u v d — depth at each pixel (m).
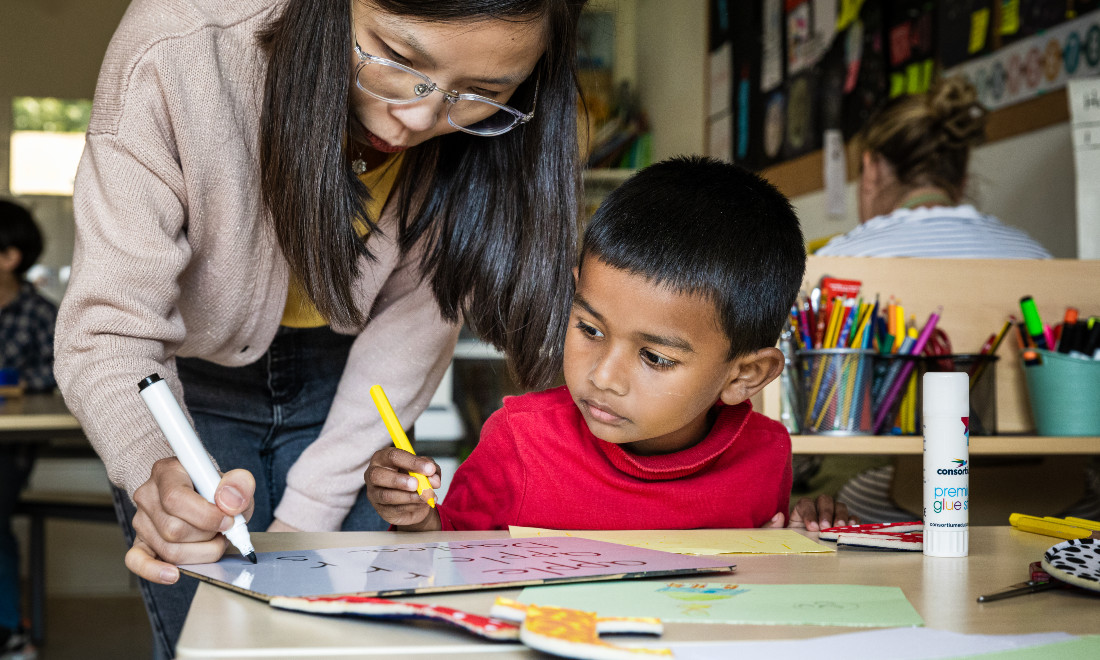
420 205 1.12
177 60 0.94
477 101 0.93
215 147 0.97
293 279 1.13
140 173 0.94
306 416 1.35
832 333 1.59
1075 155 1.84
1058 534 0.86
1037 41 2.36
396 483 0.91
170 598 1.15
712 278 0.90
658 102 4.95
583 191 1.12
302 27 0.91
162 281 0.93
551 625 0.47
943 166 2.19
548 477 1.05
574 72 1.07
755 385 1.01
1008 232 1.88
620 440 0.97
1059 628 0.53
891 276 1.72
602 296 0.92
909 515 1.81
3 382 3.03
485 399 3.11
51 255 5.20
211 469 0.70
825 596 0.59
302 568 0.64
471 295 1.14
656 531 0.88
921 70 2.86
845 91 3.25
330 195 0.94
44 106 5.25
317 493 1.24
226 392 1.27
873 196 2.29
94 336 0.90
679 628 0.51
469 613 0.51
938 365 1.59
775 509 1.12
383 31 0.86
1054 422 1.61
